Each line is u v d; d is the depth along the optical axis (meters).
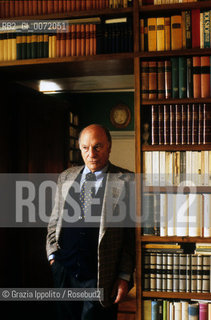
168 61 2.01
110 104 5.33
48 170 3.42
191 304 1.99
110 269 1.87
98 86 4.25
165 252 2.02
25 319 2.71
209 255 1.97
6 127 2.55
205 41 1.98
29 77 2.53
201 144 1.97
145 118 2.12
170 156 2.01
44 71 2.37
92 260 1.90
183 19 2.00
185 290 1.99
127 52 2.07
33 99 3.06
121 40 2.09
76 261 1.91
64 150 4.12
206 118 1.97
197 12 2.00
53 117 3.67
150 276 2.03
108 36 2.10
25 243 2.79
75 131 4.86
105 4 2.10
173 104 2.05
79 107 5.37
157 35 2.04
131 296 3.71
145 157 2.04
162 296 2.00
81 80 3.94
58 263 1.98
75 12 2.12
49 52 2.17
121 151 5.34
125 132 5.31
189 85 1.99
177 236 1.99
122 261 1.96
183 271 1.99
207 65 1.97
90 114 5.36
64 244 1.99
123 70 2.35
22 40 2.20
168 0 2.02
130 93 5.28
